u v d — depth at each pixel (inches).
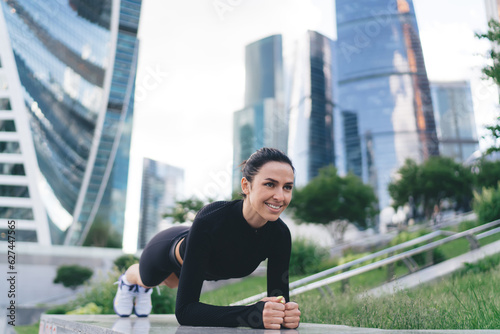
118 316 95.0
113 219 2682.1
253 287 321.4
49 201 2114.9
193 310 56.8
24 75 2016.5
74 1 2122.3
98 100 2383.1
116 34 2285.9
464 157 1973.4
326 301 144.5
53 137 2210.9
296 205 1083.3
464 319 82.9
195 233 60.9
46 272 1133.7
